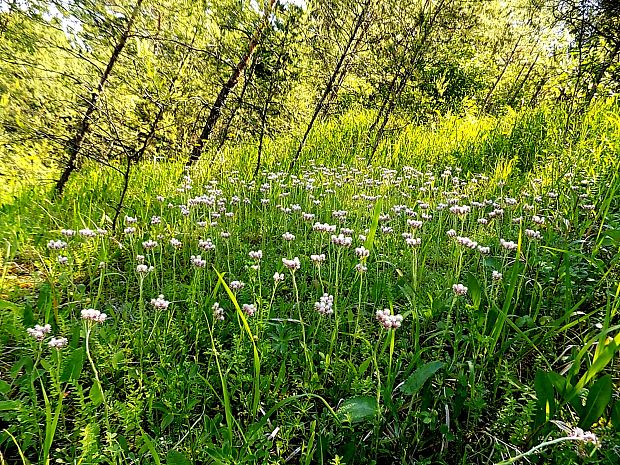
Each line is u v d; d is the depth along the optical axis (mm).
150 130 5215
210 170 6730
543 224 3984
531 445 1894
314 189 5887
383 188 5488
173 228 4676
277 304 3275
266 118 7445
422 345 2744
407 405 2209
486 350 2346
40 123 5730
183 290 3436
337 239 2773
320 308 2529
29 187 5785
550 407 1850
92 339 2576
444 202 5211
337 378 2430
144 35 5199
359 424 2139
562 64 8422
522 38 14523
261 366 2535
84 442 1715
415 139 8547
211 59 6551
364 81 9156
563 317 2387
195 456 1935
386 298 3258
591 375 1751
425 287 3340
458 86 13797
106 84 5379
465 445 2053
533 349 2549
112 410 2014
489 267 3508
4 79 5582
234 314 2887
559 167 5332
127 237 4391
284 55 6957
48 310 2545
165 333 2586
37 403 2064
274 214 5242
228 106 7301
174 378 2223
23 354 2586
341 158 7812
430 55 9898
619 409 1771
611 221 3553
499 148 7273
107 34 5453
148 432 2145
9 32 5660
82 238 3982
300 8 6707
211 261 4102
